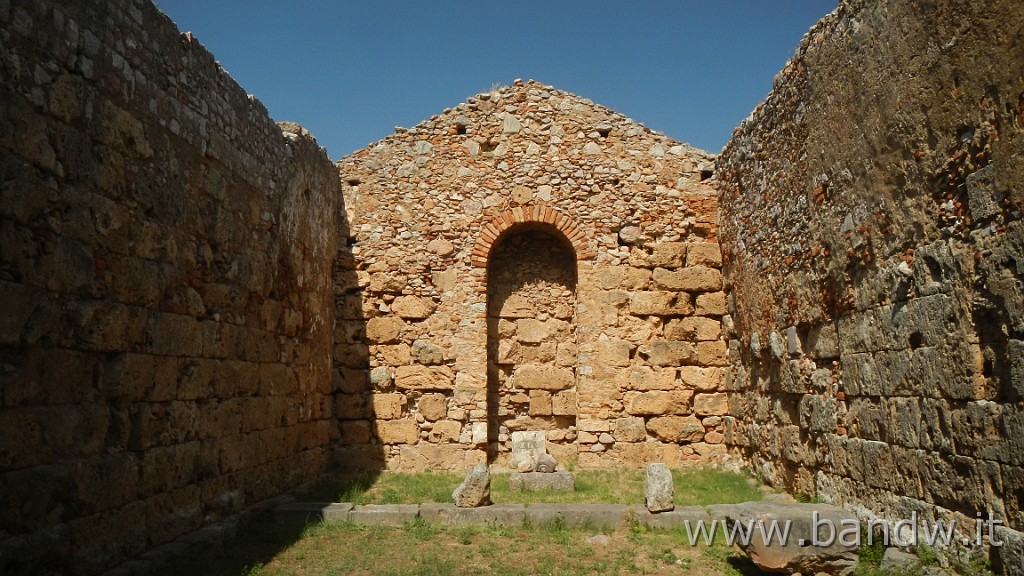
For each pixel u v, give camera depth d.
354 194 14.64
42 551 5.68
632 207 14.50
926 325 7.01
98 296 6.52
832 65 8.86
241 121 9.66
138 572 6.61
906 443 7.36
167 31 7.84
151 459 7.26
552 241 15.12
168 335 7.63
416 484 12.13
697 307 14.23
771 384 11.51
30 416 5.69
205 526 8.28
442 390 14.11
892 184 7.57
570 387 14.59
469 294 14.30
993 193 6.06
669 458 13.87
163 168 7.66
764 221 11.59
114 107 6.82
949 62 6.55
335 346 14.16
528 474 11.55
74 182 6.24
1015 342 5.83
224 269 9.02
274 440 10.55
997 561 5.99
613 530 9.19
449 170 14.68
